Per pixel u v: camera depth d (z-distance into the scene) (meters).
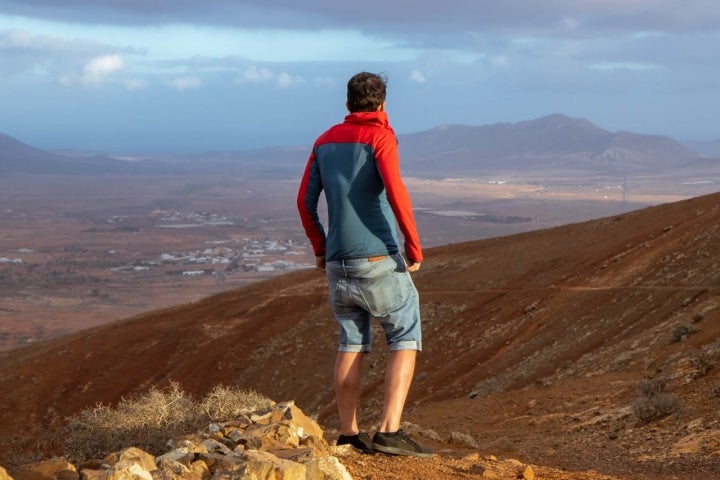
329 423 38.84
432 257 68.25
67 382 56.75
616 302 39.88
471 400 21.19
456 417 18.36
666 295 36.00
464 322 49.69
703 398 13.16
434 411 20.00
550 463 10.67
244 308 67.19
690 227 47.72
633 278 42.81
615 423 13.68
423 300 55.84
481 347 43.47
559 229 66.38
